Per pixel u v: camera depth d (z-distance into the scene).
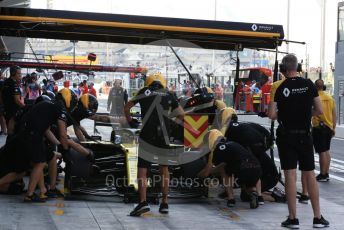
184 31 9.10
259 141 8.16
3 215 6.59
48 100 7.54
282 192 8.34
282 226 6.55
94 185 8.02
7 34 10.06
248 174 7.50
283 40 9.45
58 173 9.06
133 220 6.65
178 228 6.33
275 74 9.59
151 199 7.82
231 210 7.54
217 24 9.17
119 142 8.26
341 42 25.55
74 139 8.29
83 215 6.79
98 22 8.90
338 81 25.64
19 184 8.03
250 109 24.66
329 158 10.48
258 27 9.34
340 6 26.06
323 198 8.82
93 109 8.36
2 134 15.33
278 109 6.56
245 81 27.34
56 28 9.08
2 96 12.13
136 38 10.28
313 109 6.64
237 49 10.14
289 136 6.47
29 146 7.26
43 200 7.50
